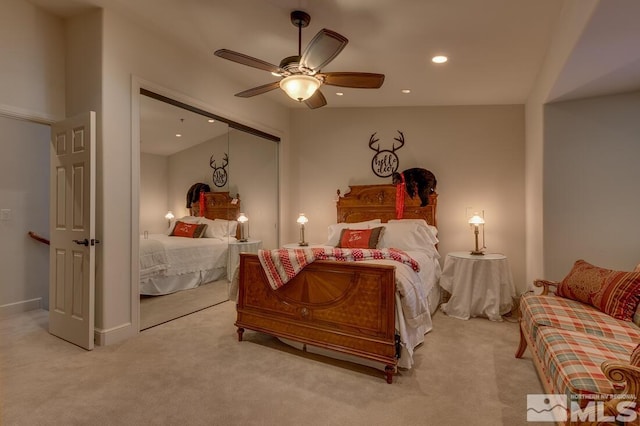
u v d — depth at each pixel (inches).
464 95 154.9
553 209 116.6
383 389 82.0
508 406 74.8
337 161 193.0
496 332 120.0
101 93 105.3
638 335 71.6
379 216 180.2
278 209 197.0
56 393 79.0
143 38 116.4
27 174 144.3
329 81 100.0
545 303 90.8
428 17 94.7
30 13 109.2
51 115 114.1
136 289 115.8
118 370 90.4
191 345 107.8
